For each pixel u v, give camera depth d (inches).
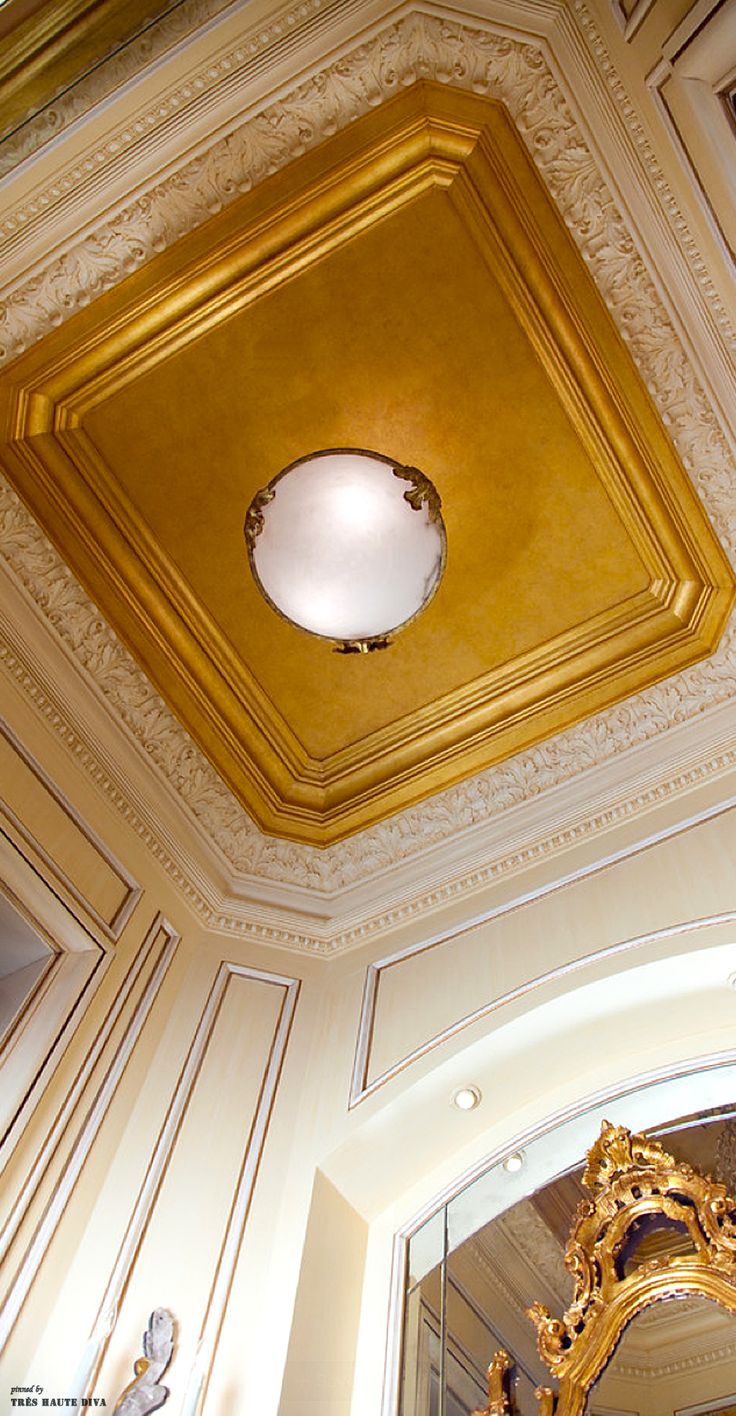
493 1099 92.2
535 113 82.8
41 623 102.9
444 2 78.7
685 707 106.9
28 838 93.8
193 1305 77.7
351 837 118.2
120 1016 95.7
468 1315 79.5
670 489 99.3
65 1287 77.0
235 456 101.1
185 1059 96.9
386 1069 92.6
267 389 97.3
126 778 109.3
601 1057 91.1
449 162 85.1
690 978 85.9
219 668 112.1
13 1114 82.5
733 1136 79.7
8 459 98.0
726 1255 73.6
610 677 109.6
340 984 107.7
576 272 89.4
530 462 100.4
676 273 87.1
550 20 78.6
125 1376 72.6
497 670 112.7
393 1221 89.4
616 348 92.5
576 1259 79.7
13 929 94.6
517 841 110.4
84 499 101.7
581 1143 86.5
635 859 99.0
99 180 84.8
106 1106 88.9
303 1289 78.7
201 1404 71.2
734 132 75.7
